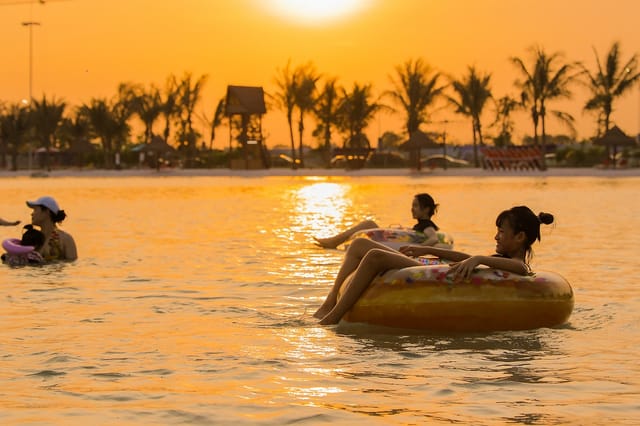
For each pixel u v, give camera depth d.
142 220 22.84
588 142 88.94
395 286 8.23
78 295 10.11
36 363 6.59
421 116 89.62
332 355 6.96
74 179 67.38
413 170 79.00
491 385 5.95
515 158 76.56
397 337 7.76
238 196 36.53
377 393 5.73
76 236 18.05
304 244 16.30
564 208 26.61
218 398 5.59
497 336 7.81
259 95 85.19
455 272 8.16
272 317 8.73
